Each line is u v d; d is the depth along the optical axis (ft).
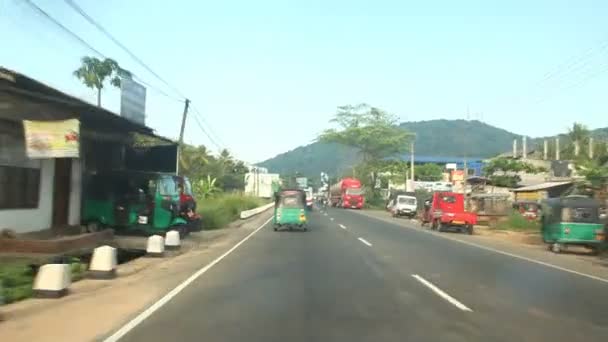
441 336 26.68
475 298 37.32
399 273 48.65
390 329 27.91
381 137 282.15
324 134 289.94
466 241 90.48
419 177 301.63
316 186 629.10
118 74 116.26
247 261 56.75
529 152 252.42
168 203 73.36
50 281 35.68
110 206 71.10
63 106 52.54
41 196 58.80
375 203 268.62
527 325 29.50
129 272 47.80
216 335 26.21
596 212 79.25
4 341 24.81
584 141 206.80
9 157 52.70
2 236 47.01
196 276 45.96
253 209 171.63
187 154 180.14
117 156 81.87
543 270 55.16
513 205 148.97
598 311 33.91
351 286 41.16
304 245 75.00
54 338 25.34
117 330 26.94
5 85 45.50
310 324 28.73
